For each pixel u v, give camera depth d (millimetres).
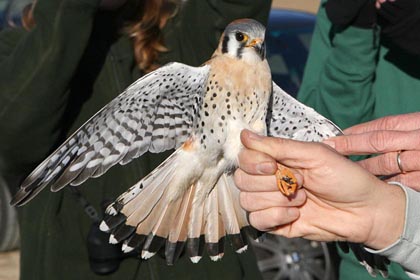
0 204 6848
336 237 2289
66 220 3348
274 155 2207
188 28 3602
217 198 2627
